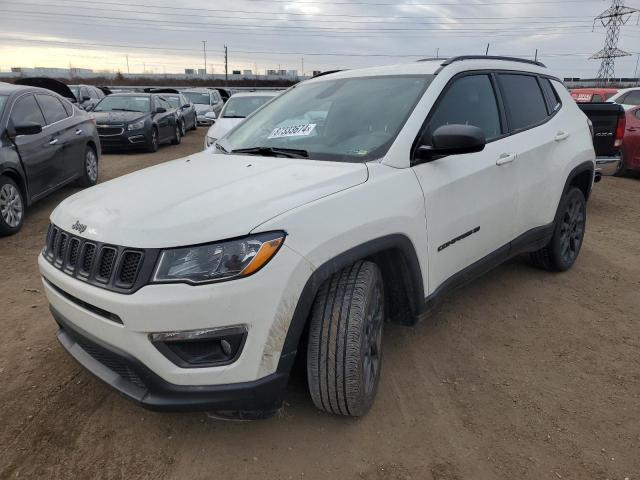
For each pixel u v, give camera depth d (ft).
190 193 8.16
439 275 10.06
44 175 22.00
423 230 9.30
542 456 8.13
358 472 7.77
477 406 9.32
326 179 8.36
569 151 14.25
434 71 10.96
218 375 7.06
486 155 11.15
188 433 8.57
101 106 46.19
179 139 53.06
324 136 10.36
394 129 9.75
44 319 12.53
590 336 11.94
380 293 8.84
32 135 21.27
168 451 8.18
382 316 9.02
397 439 8.45
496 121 12.05
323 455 8.09
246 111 35.42
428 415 9.04
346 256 7.81
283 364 7.34
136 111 45.24
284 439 8.41
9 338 11.58
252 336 7.02
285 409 9.07
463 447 8.30
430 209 9.45
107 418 8.91
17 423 8.76
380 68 12.25
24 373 10.20
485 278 15.19
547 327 12.32
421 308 9.64
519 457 8.10
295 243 7.24
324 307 7.97
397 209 8.69
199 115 72.23
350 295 7.99
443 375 10.27
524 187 12.42
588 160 15.19
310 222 7.47
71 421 8.82
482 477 7.70
